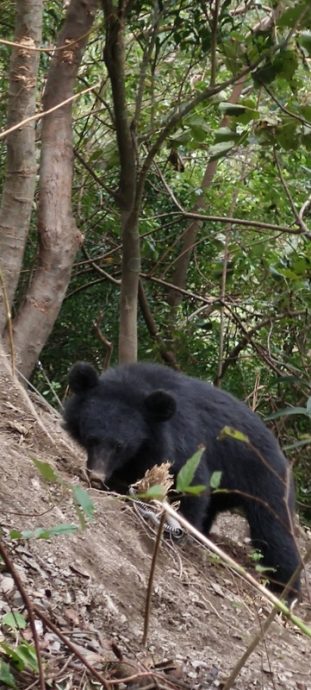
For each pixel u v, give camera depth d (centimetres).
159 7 1243
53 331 1570
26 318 1102
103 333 1562
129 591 699
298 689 670
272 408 1462
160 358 1527
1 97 1422
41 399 1056
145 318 1518
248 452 984
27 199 1093
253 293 1563
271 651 713
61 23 1322
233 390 1547
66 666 579
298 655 731
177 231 1628
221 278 1570
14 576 512
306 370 1428
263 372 1547
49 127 1117
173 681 617
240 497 993
